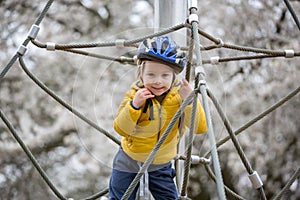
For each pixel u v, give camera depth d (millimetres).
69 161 9602
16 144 9539
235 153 8906
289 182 3854
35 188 10078
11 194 10039
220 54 8875
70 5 9891
